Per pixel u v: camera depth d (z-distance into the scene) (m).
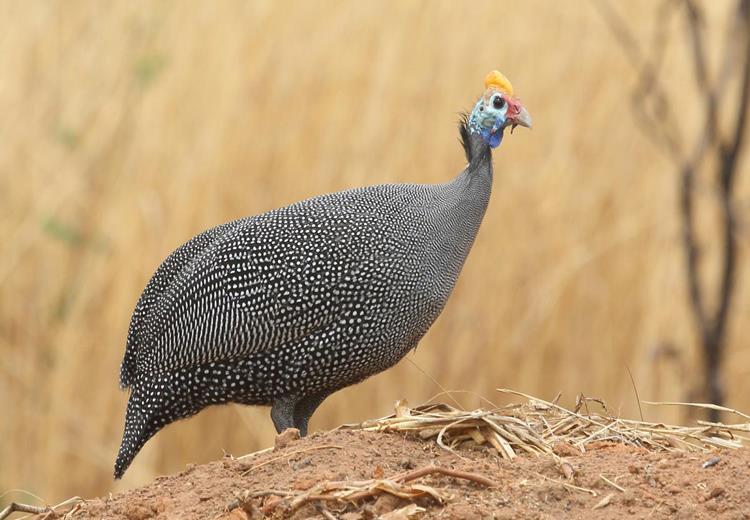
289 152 13.57
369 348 8.39
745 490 6.07
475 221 8.82
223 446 12.73
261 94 13.83
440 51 14.12
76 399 12.97
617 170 13.69
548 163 13.77
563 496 6.13
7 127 14.07
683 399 11.77
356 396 12.95
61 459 12.78
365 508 6.04
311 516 6.11
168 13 14.52
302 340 8.30
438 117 13.81
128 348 8.83
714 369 10.66
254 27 14.20
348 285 8.26
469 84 13.98
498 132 8.99
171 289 8.55
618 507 6.04
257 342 8.26
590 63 14.19
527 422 7.21
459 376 13.02
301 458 6.80
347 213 8.44
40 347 13.27
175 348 8.41
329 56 13.98
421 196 8.66
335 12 14.30
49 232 13.24
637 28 14.54
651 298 13.01
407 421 7.08
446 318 13.19
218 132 13.52
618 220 13.51
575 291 13.20
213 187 13.33
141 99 13.98
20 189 13.78
